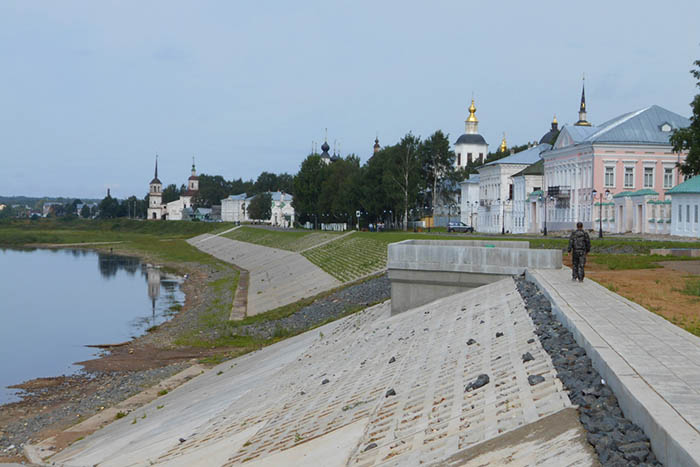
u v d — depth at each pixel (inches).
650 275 1231.5
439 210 5393.7
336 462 466.3
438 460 380.2
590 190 3233.3
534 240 2480.3
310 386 861.2
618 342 505.7
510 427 394.0
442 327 958.4
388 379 702.5
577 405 393.1
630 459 304.2
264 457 552.7
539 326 703.1
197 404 1109.7
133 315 2498.8
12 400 1398.9
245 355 1611.7
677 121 3292.3
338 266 2819.9
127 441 965.2
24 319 2412.6
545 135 5743.1
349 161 6333.7
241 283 3284.9
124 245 7052.2
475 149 6550.2
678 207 2508.6
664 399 340.8
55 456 1013.8
